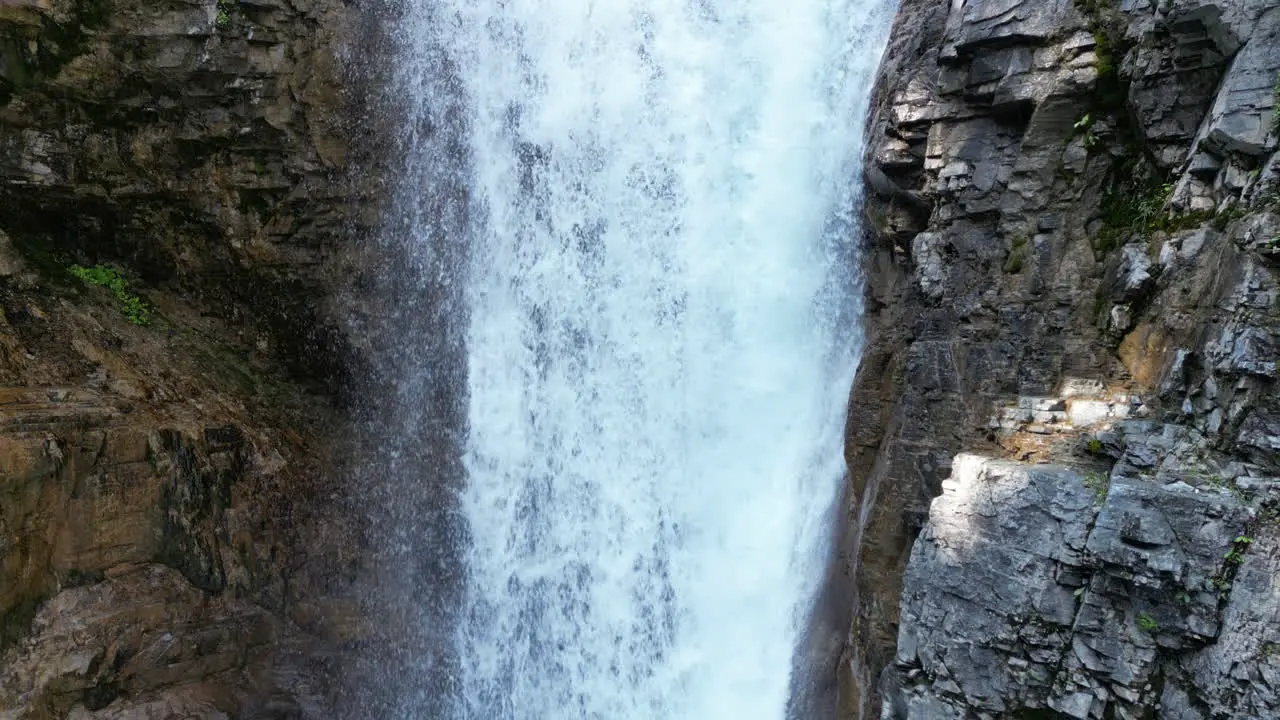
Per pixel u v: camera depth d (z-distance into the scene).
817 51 11.41
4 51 11.46
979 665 8.27
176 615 11.19
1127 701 7.45
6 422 10.17
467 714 12.37
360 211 13.00
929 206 10.27
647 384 11.78
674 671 11.38
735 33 11.70
